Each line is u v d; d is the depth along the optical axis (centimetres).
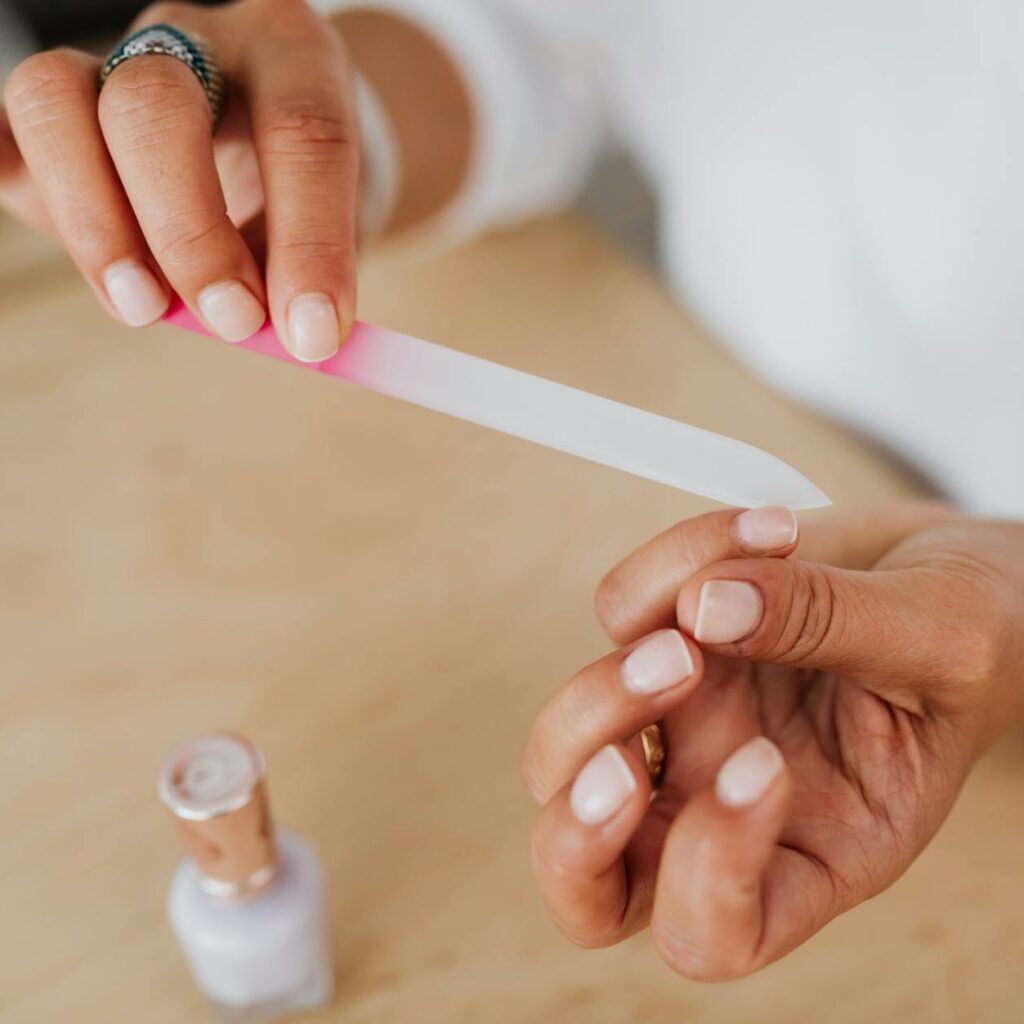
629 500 48
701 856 29
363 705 43
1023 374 50
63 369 54
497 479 49
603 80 62
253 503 49
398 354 33
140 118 33
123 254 34
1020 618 34
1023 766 41
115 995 38
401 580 46
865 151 51
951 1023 36
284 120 35
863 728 34
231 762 35
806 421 50
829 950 38
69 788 41
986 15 46
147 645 45
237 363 54
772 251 57
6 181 40
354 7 56
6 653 44
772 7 52
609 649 44
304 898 36
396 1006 37
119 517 48
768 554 31
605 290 57
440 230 59
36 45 71
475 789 41
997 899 38
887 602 32
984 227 48
